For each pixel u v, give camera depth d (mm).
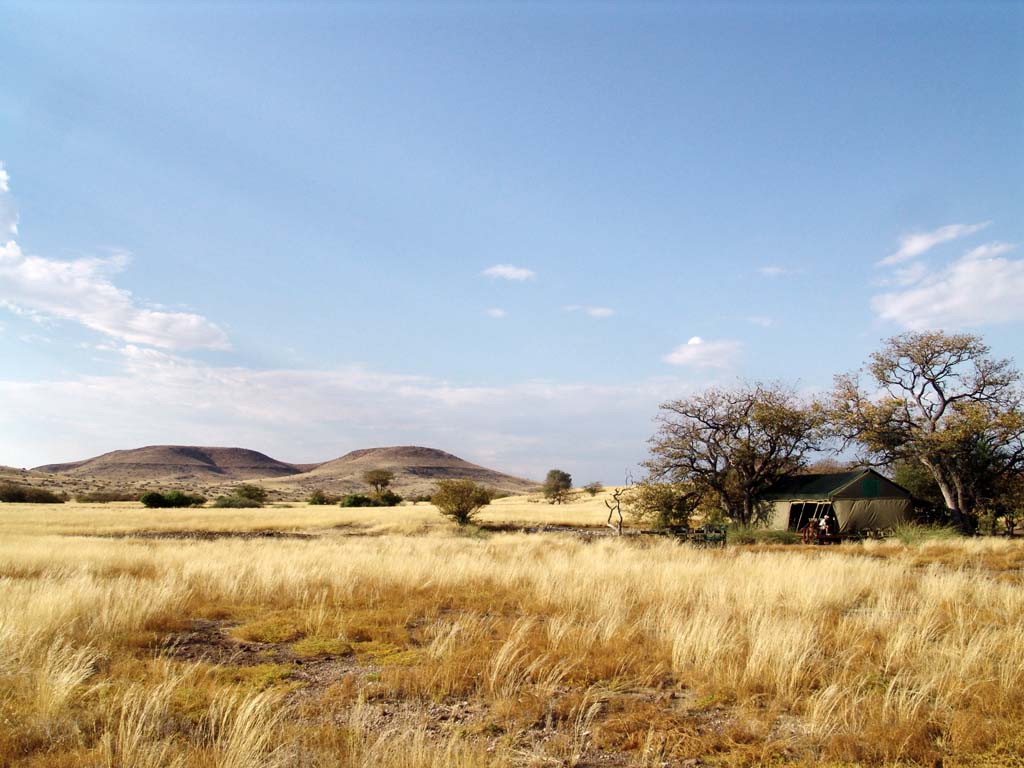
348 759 4977
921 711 6055
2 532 35281
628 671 7629
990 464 33875
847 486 33562
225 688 6598
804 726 5930
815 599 11117
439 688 6953
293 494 156625
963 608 10500
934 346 34156
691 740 5504
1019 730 5562
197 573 14891
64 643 8180
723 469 37656
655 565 16438
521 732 5809
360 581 14062
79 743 5172
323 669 7836
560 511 63906
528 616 10445
